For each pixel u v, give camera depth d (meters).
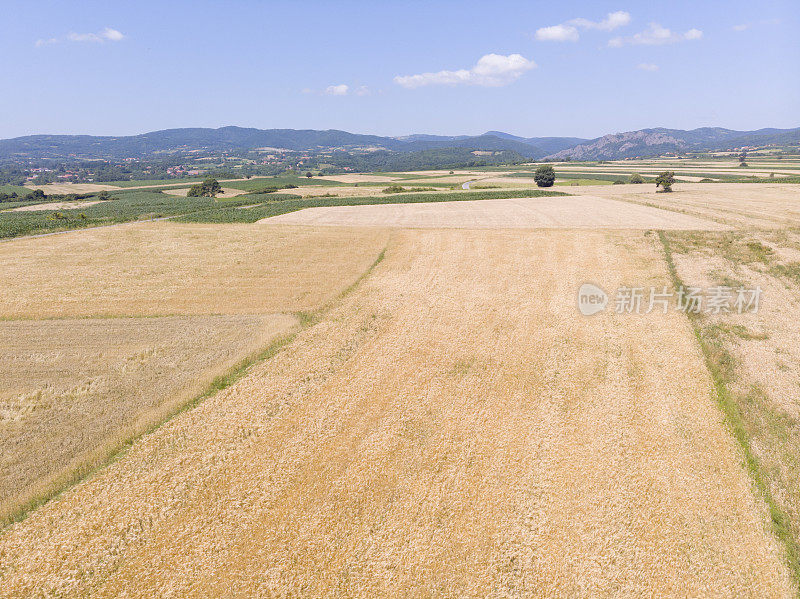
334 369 21.91
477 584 11.31
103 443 16.69
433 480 14.66
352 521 13.14
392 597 11.02
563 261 38.16
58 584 11.42
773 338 23.94
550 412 18.14
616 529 12.75
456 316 27.84
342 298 31.55
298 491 14.28
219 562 11.92
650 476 14.66
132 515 13.46
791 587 11.23
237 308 29.84
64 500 14.12
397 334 25.59
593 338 24.44
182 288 33.41
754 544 12.29
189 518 13.33
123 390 20.16
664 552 12.08
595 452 15.80
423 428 17.31
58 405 19.05
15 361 22.80
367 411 18.47
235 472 15.12
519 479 14.65
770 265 35.38
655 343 23.69
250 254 42.62
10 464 15.66
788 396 18.75
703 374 20.66
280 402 19.14
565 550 12.16
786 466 15.00
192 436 17.02
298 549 12.27
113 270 37.59
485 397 19.28
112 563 11.98
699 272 34.41
